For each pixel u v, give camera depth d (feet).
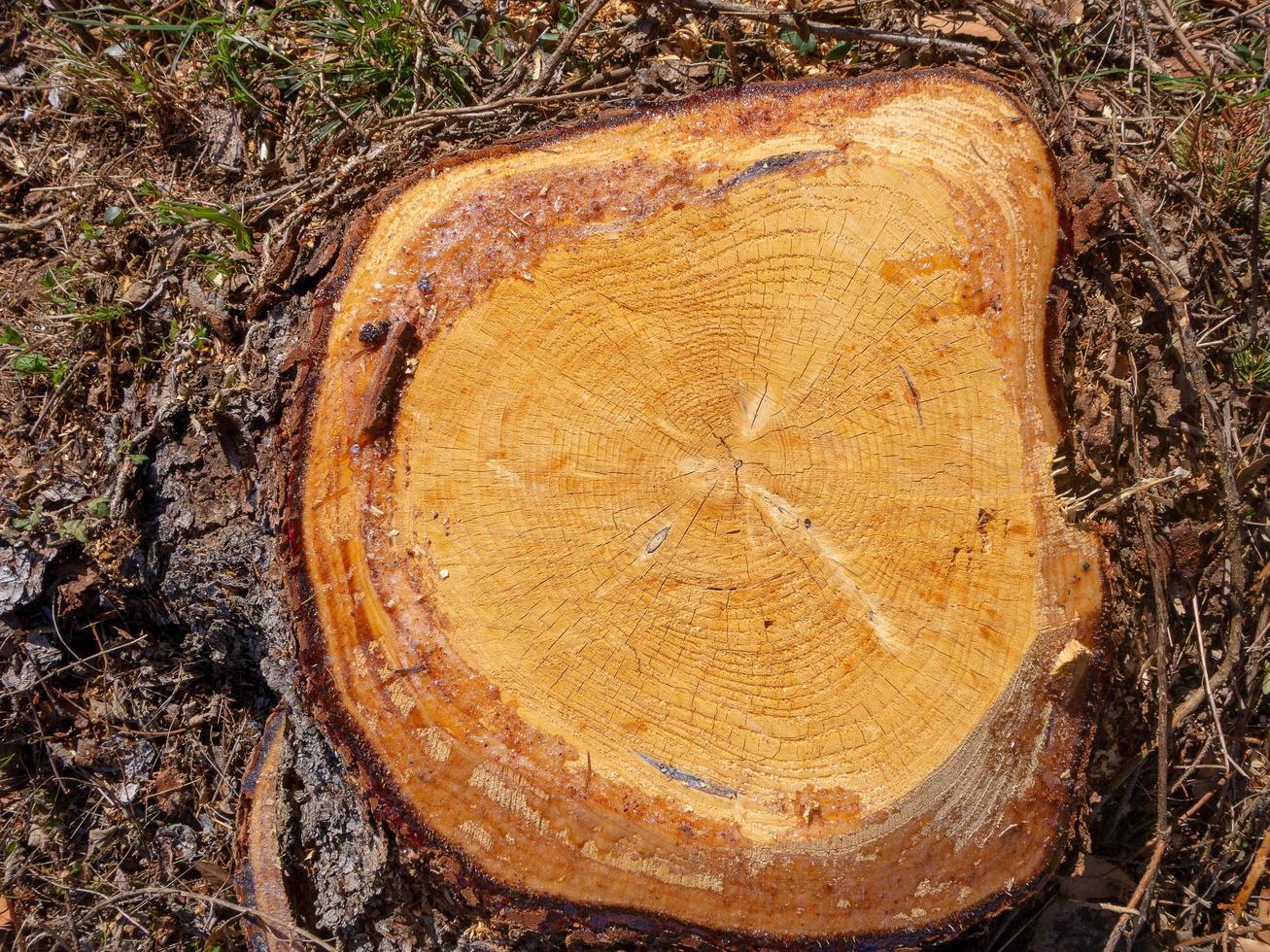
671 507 4.67
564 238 4.72
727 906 4.59
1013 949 5.13
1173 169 5.28
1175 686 5.16
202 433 5.08
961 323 4.67
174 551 5.10
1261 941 5.16
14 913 5.33
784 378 4.67
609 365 4.69
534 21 5.34
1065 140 4.94
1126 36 5.32
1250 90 5.39
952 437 4.66
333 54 5.42
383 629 4.66
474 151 4.79
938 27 5.21
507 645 4.66
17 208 5.57
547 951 4.80
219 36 5.35
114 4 5.58
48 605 5.30
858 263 4.68
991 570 4.63
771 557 4.65
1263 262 5.30
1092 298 4.93
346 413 4.69
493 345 4.70
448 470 4.69
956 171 4.70
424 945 4.91
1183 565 5.07
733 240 4.70
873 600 4.64
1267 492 5.23
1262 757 5.22
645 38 5.26
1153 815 5.13
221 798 5.40
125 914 5.33
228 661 5.32
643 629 4.66
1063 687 4.60
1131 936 5.07
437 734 4.63
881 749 4.61
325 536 4.68
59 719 5.38
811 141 4.73
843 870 4.59
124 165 5.50
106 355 5.32
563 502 4.68
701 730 4.64
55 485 5.29
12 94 5.61
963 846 4.60
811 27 5.12
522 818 4.61
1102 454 4.77
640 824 4.59
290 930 4.99
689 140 4.75
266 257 5.16
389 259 4.73
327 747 4.85
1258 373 5.23
